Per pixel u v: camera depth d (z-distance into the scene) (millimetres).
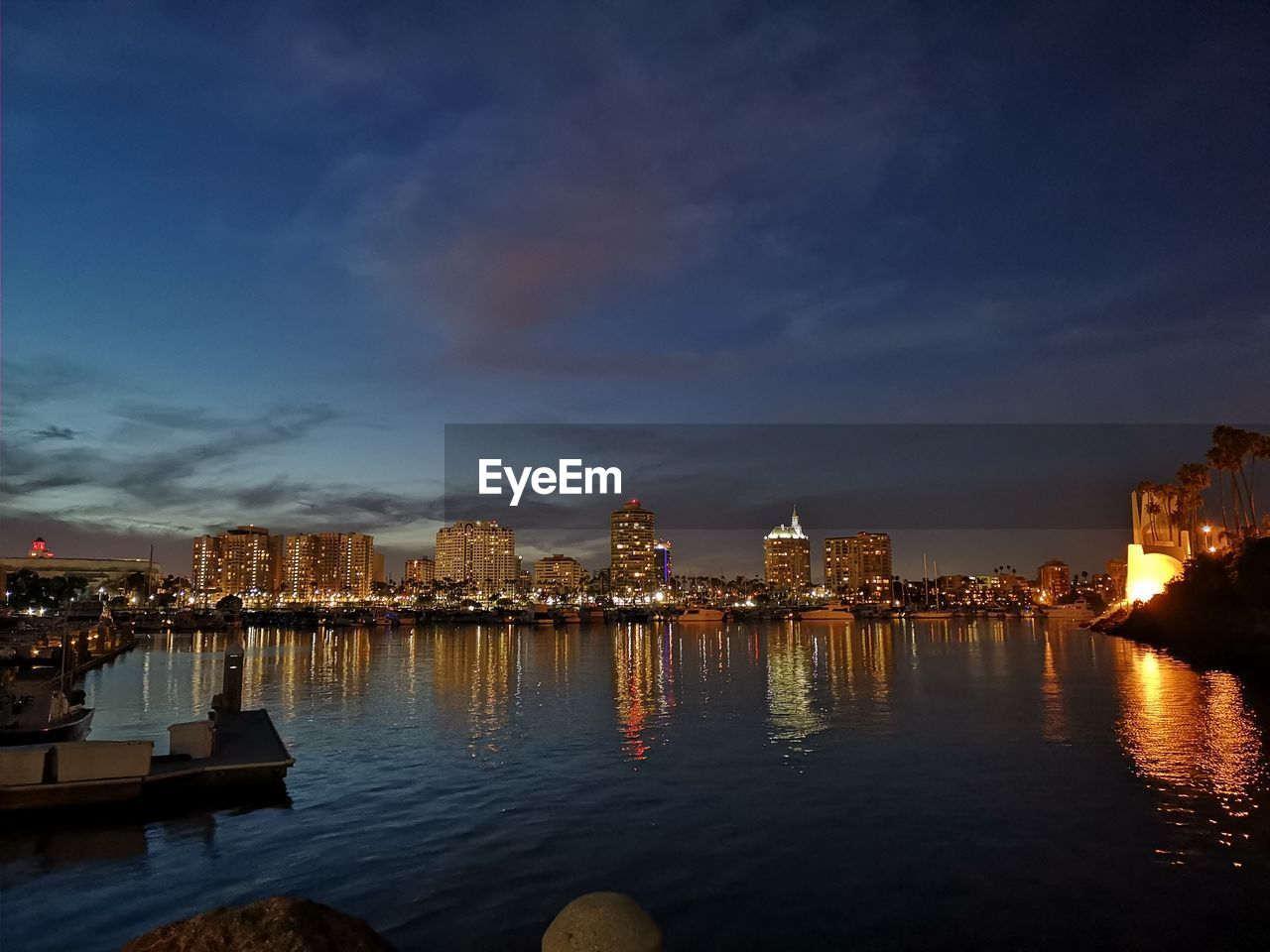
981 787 22203
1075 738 30234
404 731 33406
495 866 15969
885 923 13086
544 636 143250
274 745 24750
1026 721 34719
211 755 23094
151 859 16594
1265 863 15797
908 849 16844
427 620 198375
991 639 114625
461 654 91750
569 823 18938
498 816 19609
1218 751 27391
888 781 23016
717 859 16312
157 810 20141
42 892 14789
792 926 13016
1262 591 73562
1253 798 20781
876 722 34750
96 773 20047
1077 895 14180
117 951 12336
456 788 22516
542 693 48625
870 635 134125
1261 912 13359
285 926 7531
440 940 12477
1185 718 35375
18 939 12812
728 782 23047
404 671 66375
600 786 22672
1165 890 14430
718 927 13000
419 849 17062
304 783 23141
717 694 47094
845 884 14875
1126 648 88312
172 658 84625
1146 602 110188
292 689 51844
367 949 7902
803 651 91812
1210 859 16062
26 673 55844
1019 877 15141
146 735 33094
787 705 41281
